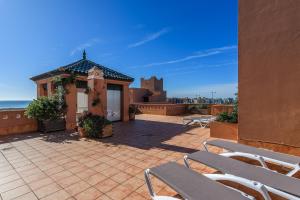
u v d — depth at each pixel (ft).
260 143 11.14
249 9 11.32
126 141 21.81
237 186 9.80
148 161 14.70
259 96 11.07
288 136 10.00
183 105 59.06
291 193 6.13
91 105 26.50
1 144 20.65
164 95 120.37
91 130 23.48
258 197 8.81
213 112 46.78
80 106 36.37
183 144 20.12
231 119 22.18
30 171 12.80
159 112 54.44
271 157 9.34
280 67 10.16
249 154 9.87
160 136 24.56
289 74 9.86
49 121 27.43
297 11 9.46
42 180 11.37
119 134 26.17
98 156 16.06
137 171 12.68
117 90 39.83
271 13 10.39
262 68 10.87
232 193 5.90
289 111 9.93
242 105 11.89
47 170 12.96
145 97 111.65
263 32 10.75
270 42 10.49
